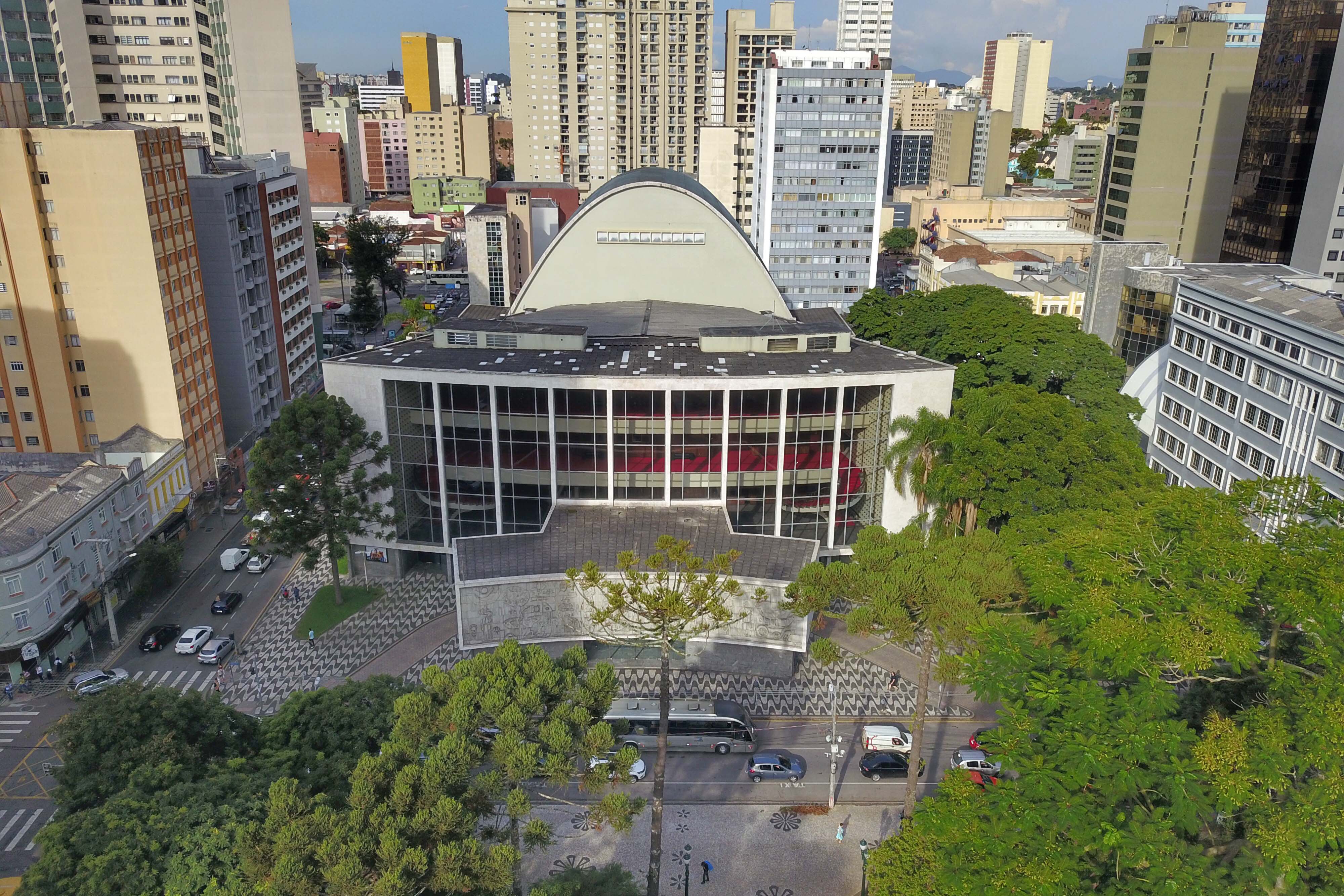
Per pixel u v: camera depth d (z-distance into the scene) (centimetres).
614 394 8069
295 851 3694
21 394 9712
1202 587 4519
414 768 4028
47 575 7444
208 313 11700
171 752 4772
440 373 8150
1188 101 16475
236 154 14988
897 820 5922
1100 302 12319
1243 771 3706
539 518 8575
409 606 8606
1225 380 8681
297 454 8156
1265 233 14375
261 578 9294
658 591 4478
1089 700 4109
